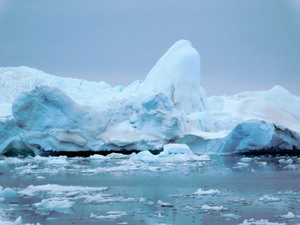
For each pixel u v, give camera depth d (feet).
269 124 186.50
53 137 188.96
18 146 202.08
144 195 97.14
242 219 74.23
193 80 230.07
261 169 141.28
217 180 118.11
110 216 76.84
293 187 104.88
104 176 128.47
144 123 201.57
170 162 164.04
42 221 74.74
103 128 198.18
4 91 256.32
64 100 190.70
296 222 71.61
